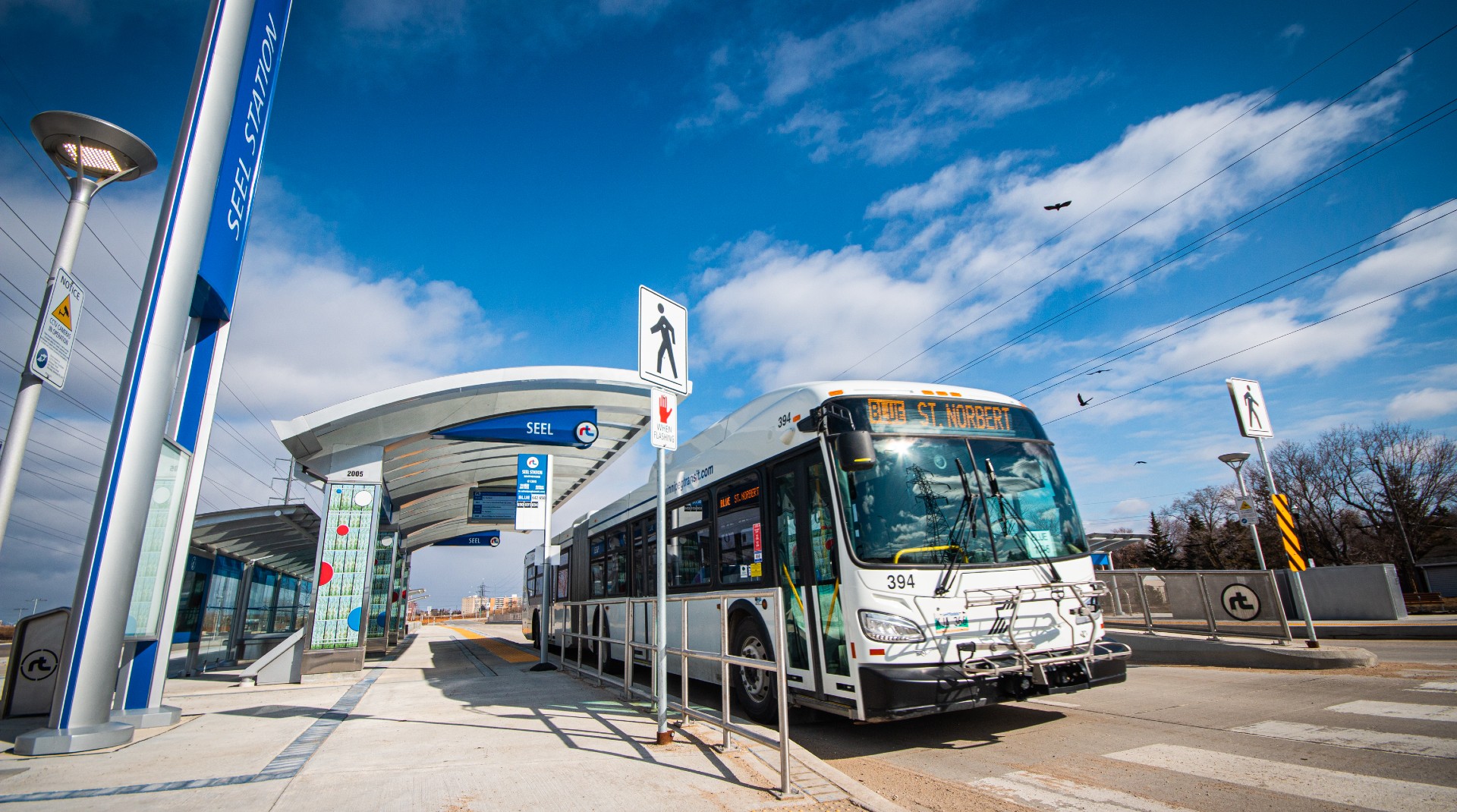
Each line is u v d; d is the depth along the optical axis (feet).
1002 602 19.88
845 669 19.70
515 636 121.60
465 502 78.84
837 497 20.65
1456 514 133.90
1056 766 17.44
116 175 22.07
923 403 22.59
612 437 58.29
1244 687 27.43
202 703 31.09
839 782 14.96
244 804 13.96
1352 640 45.60
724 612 18.84
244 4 25.17
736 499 27.37
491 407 47.78
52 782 16.07
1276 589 37.22
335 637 41.45
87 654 20.31
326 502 43.45
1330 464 144.36
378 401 40.88
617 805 13.56
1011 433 23.17
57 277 20.15
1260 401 37.65
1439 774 14.89
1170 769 16.60
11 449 18.61
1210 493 178.09
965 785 16.25
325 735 22.00
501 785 15.06
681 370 21.66
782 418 24.53
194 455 27.17
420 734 21.72
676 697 32.65
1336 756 16.79
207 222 23.45
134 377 21.49
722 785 14.90
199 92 23.61
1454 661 31.42
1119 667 20.77
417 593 203.51
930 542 20.17
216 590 49.42
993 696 18.88
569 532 54.24
